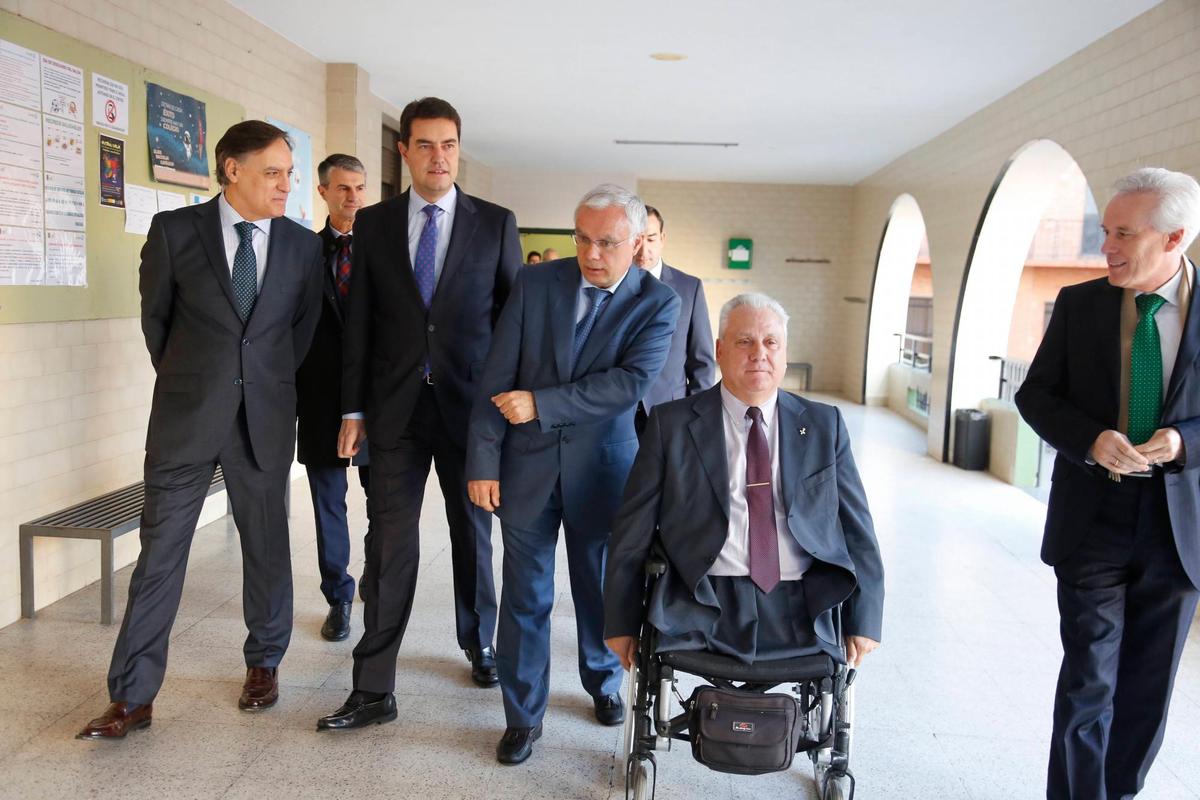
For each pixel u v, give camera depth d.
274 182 2.67
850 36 5.51
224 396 2.72
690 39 5.72
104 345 4.00
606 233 2.34
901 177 10.55
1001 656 3.58
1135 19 4.90
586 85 7.21
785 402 2.30
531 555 2.60
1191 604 2.15
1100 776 2.23
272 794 2.42
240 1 5.13
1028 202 7.32
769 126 8.88
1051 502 2.31
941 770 2.69
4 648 3.29
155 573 2.71
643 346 2.48
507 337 2.53
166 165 4.41
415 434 2.80
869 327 12.31
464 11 5.27
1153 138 4.70
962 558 4.97
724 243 13.99
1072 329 2.26
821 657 2.15
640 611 2.29
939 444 8.23
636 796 2.17
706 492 2.23
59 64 3.59
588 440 2.54
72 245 3.72
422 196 2.78
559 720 2.91
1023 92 6.61
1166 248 2.02
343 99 6.68
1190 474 2.09
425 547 4.81
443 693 3.08
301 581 4.14
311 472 3.50
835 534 2.23
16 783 2.42
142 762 2.55
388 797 2.43
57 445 3.73
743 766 2.03
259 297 2.75
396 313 2.78
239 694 2.99
